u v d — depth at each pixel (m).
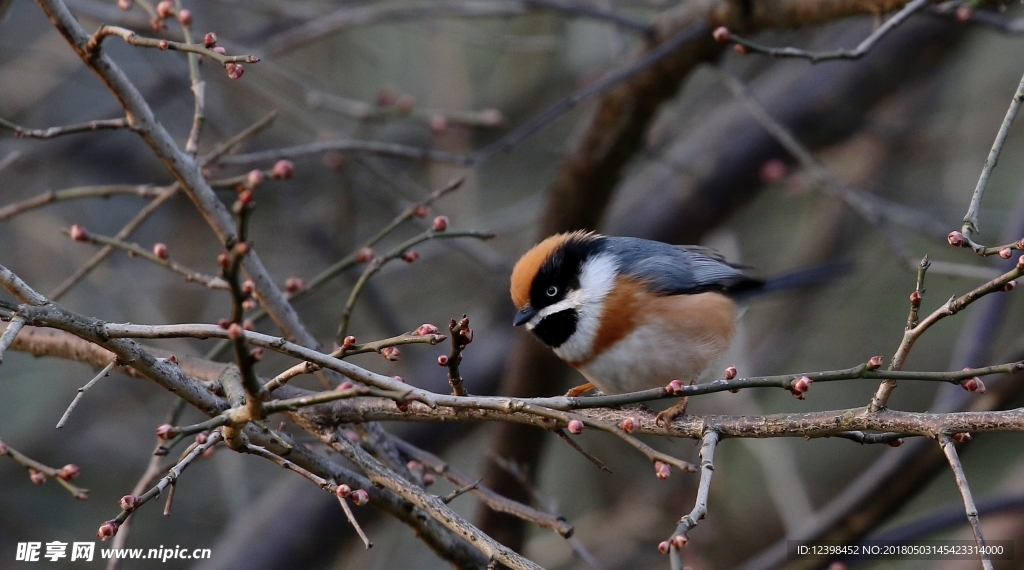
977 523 4.71
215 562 11.75
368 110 10.09
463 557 6.84
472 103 14.20
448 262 14.63
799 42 13.51
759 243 15.33
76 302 13.02
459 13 10.88
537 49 11.98
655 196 13.03
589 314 8.19
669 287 8.20
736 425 5.86
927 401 13.82
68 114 14.53
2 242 13.99
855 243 14.23
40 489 12.71
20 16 14.09
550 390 11.21
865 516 10.12
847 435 5.63
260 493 13.69
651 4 11.08
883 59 12.64
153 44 5.53
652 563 12.41
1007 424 5.18
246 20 14.73
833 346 14.47
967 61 14.15
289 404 4.83
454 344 5.30
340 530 12.04
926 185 15.42
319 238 12.82
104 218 14.12
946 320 14.11
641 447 5.00
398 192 11.88
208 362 6.85
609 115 10.38
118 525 5.06
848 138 13.37
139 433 13.36
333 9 13.10
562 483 13.91
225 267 4.21
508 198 15.06
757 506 13.56
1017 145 13.85
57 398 13.24
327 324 13.68
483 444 13.65
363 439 7.09
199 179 6.85
